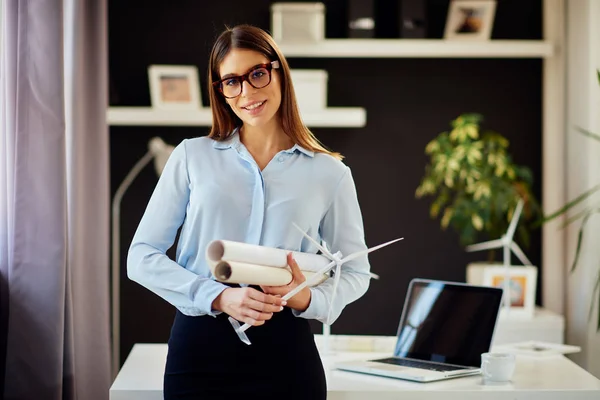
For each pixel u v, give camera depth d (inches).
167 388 68.5
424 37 157.8
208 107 164.1
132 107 163.8
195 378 67.2
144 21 164.4
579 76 145.8
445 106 166.4
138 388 77.8
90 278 115.8
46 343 96.0
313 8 154.6
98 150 117.2
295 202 69.5
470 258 166.9
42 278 96.1
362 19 157.2
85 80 116.1
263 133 71.2
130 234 165.0
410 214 166.7
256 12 164.4
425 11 157.5
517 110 166.6
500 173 146.3
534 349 100.7
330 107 165.6
